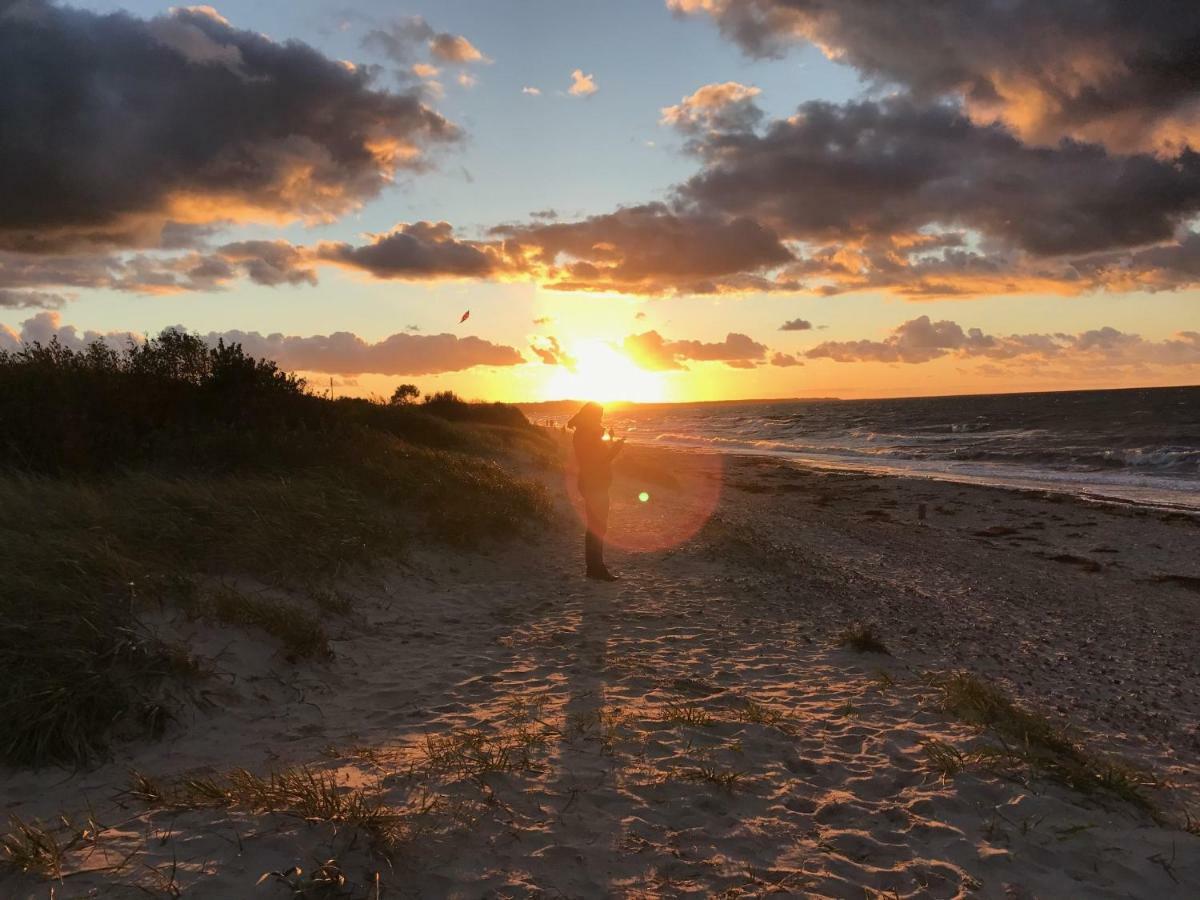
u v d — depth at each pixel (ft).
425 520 33.01
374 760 12.72
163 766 12.34
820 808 12.17
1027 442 166.91
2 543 18.12
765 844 10.94
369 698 16.48
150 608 16.79
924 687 19.29
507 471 55.72
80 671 13.57
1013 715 16.71
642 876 9.86
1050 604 34.47
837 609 28.94
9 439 30.30
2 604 14.84
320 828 9.70
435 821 10.42
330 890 8.56
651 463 89.92
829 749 14.65
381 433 51.19
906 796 12.73
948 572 41.52
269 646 17.48
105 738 12.83
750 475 109.50
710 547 39.24
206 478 30.76
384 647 20.15
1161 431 167.53
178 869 8.68
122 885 8.33
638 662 20.03
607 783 12.37
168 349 41.32
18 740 12.15
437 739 13.91
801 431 255.29
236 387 41.65
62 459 30.30
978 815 12.16
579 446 30.35
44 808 10.73
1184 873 10.93
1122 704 20.40
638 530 43.27
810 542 49.65
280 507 27.07
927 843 11.27
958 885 10.19
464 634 22.04
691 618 25.55
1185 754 16.81
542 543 35.88
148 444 33.88
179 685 14.70
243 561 21.83
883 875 10.35
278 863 8.93
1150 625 31.14
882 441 199.41
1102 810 12.77
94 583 16.58
